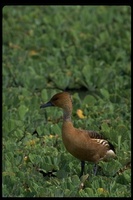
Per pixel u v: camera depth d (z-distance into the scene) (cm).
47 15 3953
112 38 3581
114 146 2236
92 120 2481
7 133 2386
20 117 2539
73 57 3272
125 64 3234
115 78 3048
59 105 2086
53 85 3045
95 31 3719
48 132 2403
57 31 3681
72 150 2056
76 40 3550
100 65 3231
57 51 3400
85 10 3944
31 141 2292
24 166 2098
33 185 1947
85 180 1980
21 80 3033
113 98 2753
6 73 3095
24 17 3869
